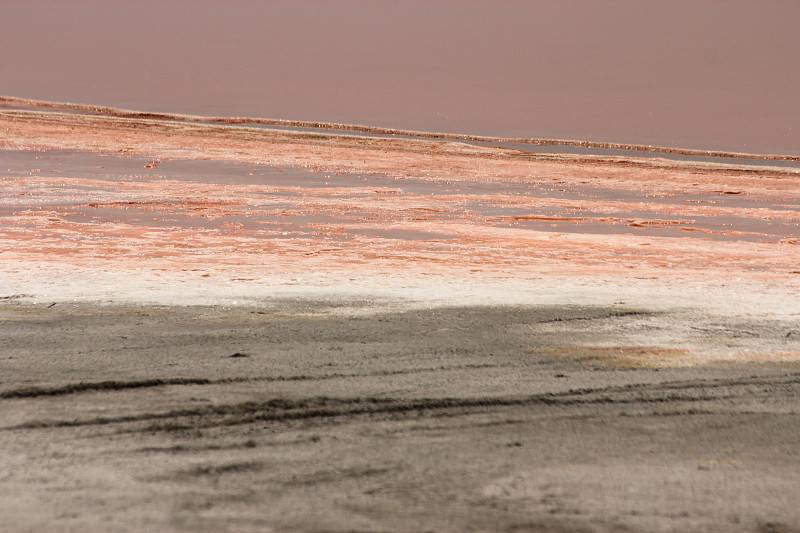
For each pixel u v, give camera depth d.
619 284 30.61
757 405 14.54
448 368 16.83
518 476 10.83
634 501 10.06
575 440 12.40
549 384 15.66
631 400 14.67
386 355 17.94
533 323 22.19
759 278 33.34
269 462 11.17
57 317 22.06
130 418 12.91
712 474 11.05
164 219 51.56
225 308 23.89
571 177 86.19
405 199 65.56
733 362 17.97
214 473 10.73
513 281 30.92
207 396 14.23
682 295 27.94
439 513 9.60
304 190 69.38
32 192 62.12
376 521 9.34
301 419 13.12
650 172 92.19
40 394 14.12
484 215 57.81
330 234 46.72
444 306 24.70
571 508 9.82
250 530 9.02
